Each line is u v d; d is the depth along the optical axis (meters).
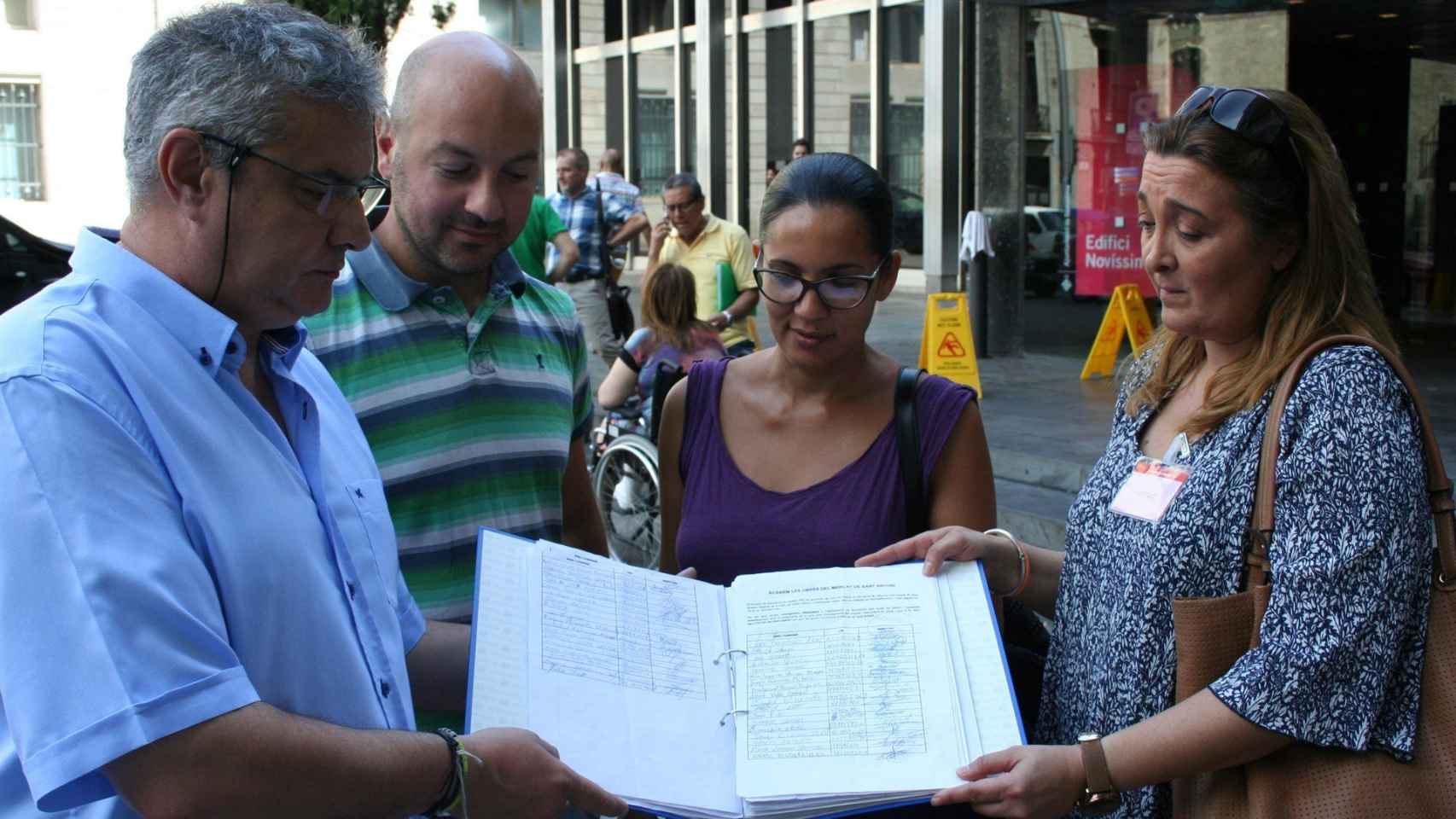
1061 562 2.27
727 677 1.98
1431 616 1.76
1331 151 1.88
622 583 2.01
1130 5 11.27
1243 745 1.72
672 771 1.84
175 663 1.36
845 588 2.06
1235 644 1.79
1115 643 1.94
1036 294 12.66
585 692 1.86
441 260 2.29
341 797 1.46
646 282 6.75
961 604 2.04
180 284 1.55
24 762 1.34
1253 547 1.81
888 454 2.31
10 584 1.34
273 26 1.54
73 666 1.33
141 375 1.47
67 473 1.36
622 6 22.38
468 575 2.40
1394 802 1.70
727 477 2.39
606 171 10.73
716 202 20.47
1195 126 1.89
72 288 1.50
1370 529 1.70
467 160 2.22
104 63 22.11
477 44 2.28
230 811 1.38
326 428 1.86
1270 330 1.88
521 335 2.53
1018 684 2.32
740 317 8.24
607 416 6.93
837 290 2.25
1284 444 1.78
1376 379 1.77
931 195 13.96
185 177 1.52
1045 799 1.78
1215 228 1.86
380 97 1.62
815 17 18.30
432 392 2.37
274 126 1.50
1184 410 2.02
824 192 2.23
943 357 10.02
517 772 1.64
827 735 1.88
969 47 11.97
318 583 1.58
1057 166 12.09
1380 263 14.15
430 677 2.02
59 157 22.11
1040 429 8.48
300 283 1.59
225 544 1.47
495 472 2.44
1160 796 1.92
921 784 1.83
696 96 20.78
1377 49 13.84
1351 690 1.70
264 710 1.42
